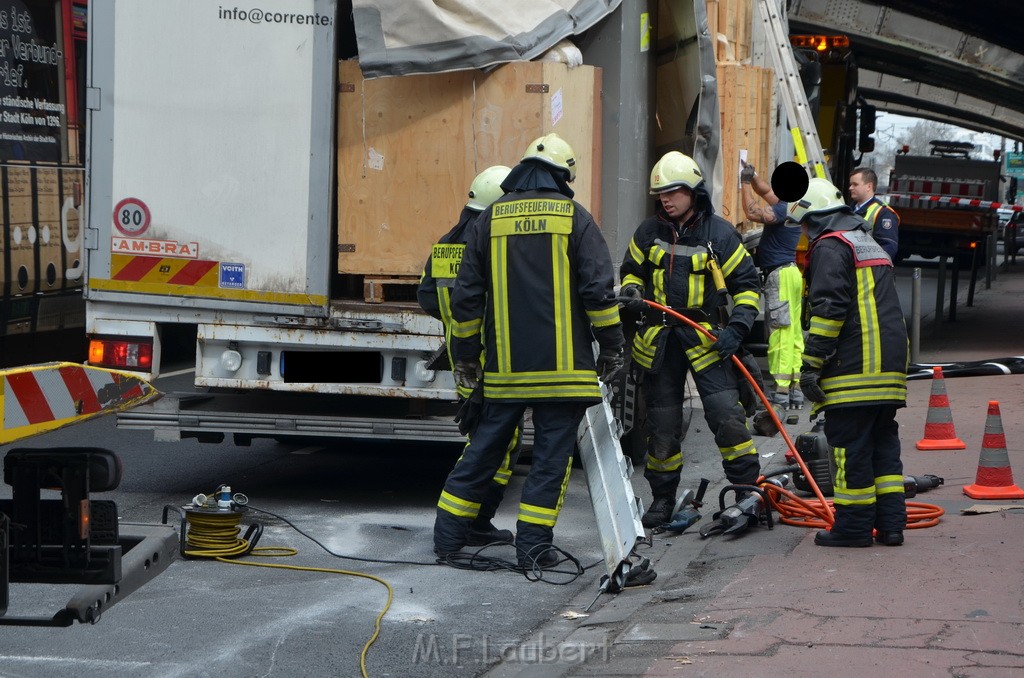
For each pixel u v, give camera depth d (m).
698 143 16.06
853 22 64.88
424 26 13.46
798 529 13.02
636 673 8.36
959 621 9.00
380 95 13.92
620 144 15.18
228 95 14.13
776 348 20.73
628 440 16.84
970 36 67.38
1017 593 9.73
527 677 8.65
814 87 31.64
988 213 57.03
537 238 11.70
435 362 13.66
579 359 11.80
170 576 11.77
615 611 10.43
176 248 14.31
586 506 15.30
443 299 12.62
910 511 12.95
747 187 20.42
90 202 14.37
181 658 9.39
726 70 19.59
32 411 7.35
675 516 13.52
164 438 14.34
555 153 11.93
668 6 16.62
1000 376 24.22
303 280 14.18
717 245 13.34
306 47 14.02
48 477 7.49
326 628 10.17
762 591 10.29
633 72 15.66
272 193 14.18
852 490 11.70
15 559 7.50
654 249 13.48
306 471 17.11
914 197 57.88
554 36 13.94
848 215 11.85
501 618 10.51
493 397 11.98
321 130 14.05
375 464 17.69
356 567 12.19
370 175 14.02
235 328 14.30
